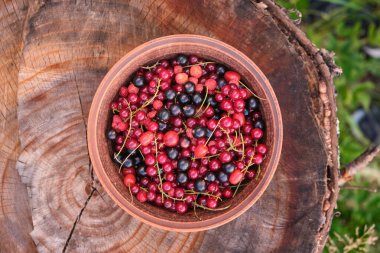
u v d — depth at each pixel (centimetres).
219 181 40
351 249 55
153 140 40
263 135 41
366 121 72
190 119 40
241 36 44
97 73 45
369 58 70
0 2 44
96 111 39
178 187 41
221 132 40
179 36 40
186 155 41
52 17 44
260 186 39
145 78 41
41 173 45
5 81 45
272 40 43
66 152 45
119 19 45
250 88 41
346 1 69
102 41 45
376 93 72
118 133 42
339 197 61
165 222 39
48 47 44
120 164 42
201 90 41
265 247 45
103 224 46
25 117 44
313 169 43
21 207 45
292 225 44
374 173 60
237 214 39
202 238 45
